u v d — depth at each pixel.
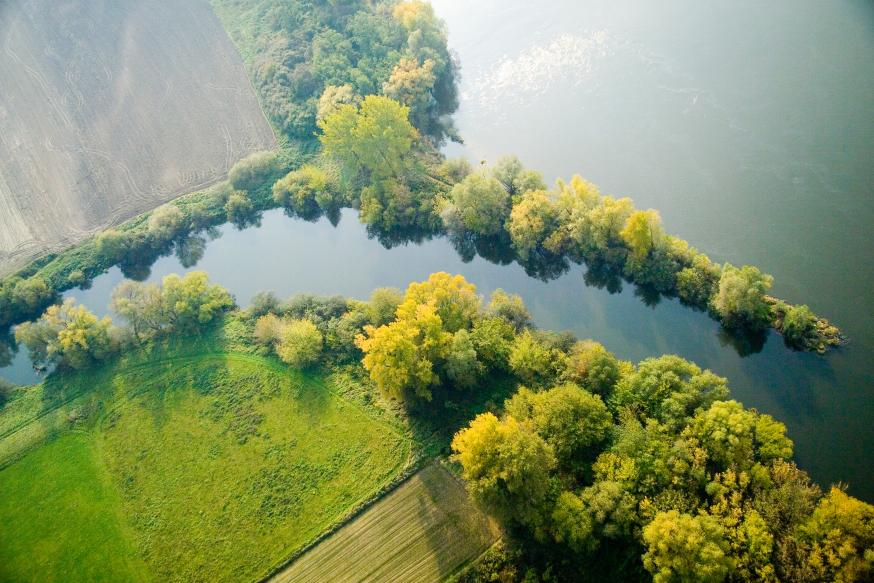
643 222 91.88
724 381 75.69
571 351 88.31
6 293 124.56
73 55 173.75
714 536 62.38
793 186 103.56
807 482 68.94
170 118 153.25
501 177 111.94
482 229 110.44
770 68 120.88
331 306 108.25
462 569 73.81
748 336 89.94
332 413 94.00
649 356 91.81
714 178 108.25
